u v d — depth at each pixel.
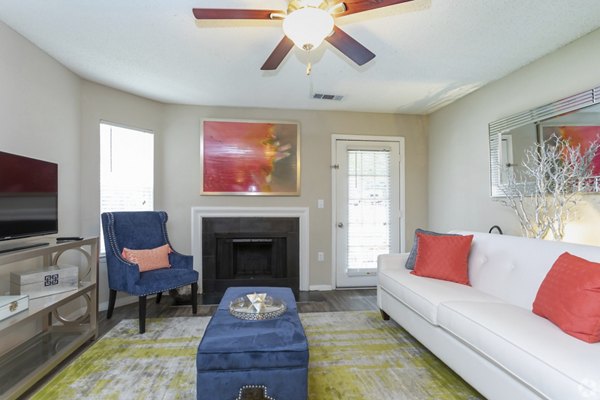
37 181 2.29
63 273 2.33
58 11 2.04
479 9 2.02
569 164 2.36
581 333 1.36
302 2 1.64
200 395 1.51
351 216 4.20
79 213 3.09
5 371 1.98
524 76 2.84
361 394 1.78
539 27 2.22
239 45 2.47
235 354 1.51
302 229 4.08
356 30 2.26
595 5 1.98
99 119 3.26
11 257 1.82
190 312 3.14
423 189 4.35
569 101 2.38
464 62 2.77
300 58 2.70
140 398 1.74
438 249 2.54
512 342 1.39
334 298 3.70
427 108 4.08
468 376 1.72
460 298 2.02
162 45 2.47
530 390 1.32
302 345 1.56
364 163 4.24
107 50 2.55
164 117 3.83
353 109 4.13
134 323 2.85
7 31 2.21
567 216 2.40
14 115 2.28
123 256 2.96
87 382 1.89
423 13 2.06
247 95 3.58
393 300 2.68
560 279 1.58
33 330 2.41
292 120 4.09
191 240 3.87
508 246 2.24
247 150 3.98
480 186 3.37
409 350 2.32
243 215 3.94
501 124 3.06
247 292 2.36
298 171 4.08
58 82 2.77
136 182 3.61
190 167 3.89
